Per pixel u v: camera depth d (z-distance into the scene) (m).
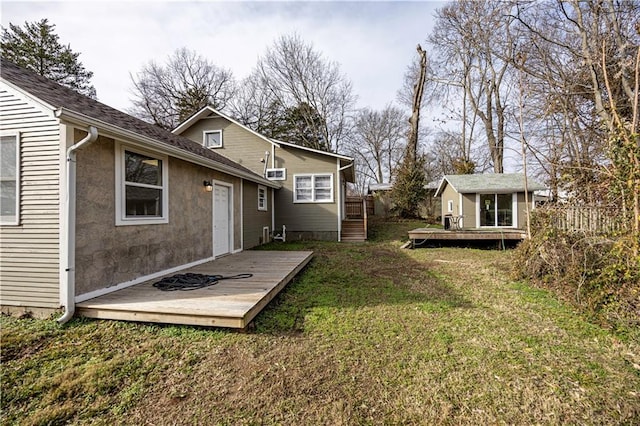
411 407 1.96
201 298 3.45
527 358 2.56
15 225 3.34
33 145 3.28
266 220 10.73
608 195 4.57
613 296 3.58
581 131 7.36
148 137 4.08
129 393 2.09
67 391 2.10
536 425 1.80
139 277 4.24
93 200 3.52
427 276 5.60
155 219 4.59
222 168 6.35
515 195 11.94
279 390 2.13
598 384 2.19
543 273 4.95
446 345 2.79
